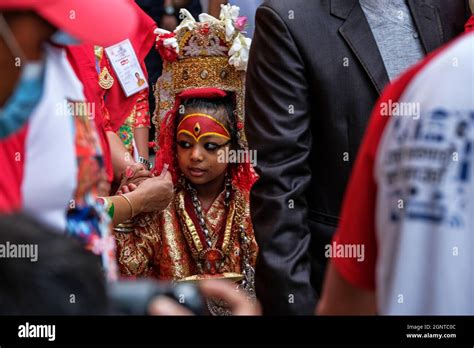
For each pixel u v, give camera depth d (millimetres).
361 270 2092
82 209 2391
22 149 2232
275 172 3314
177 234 4082
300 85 3355
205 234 4098
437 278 1769
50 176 2248
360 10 3414
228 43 4188
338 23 3385
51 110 2250
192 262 4109
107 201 3680
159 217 4066
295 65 3359
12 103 2225
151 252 4031
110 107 4480
